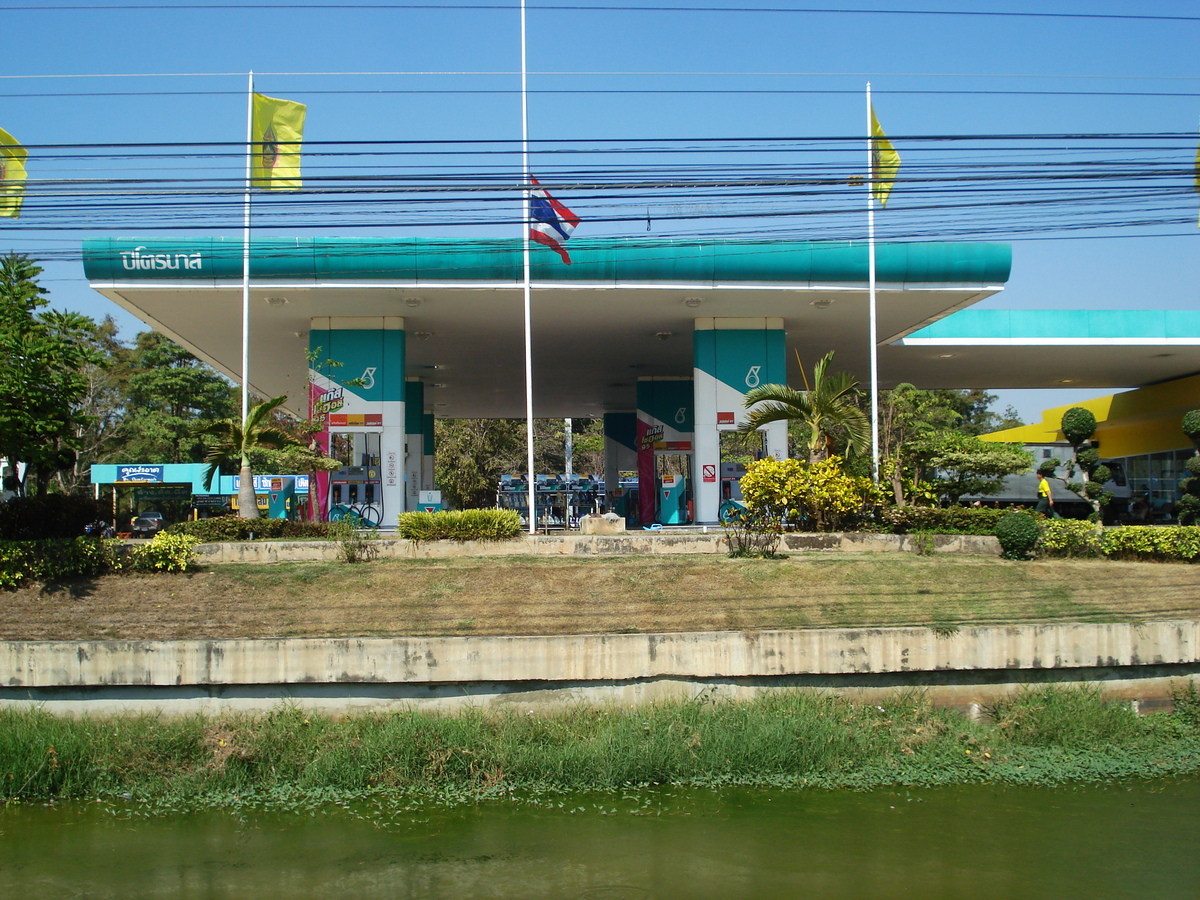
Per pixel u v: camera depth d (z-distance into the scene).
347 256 18.84
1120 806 9.79
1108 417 34.25
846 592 13.22
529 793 10.07
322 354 21.47
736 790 10.17
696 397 22.28
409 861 8.59
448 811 9.66
